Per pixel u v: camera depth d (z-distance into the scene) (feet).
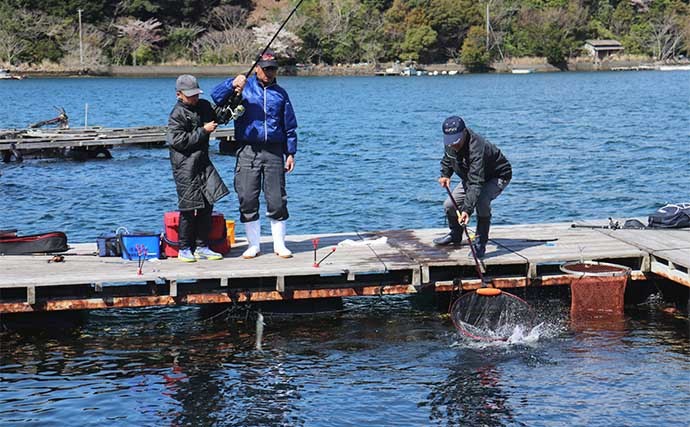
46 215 52.75
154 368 26.25
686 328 29.30
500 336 28.45
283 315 30.73
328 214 53.16
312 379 25.30
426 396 24.04
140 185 64.59
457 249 32.17
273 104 29.63
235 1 335.26
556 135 100.27
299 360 26.78
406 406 23.44
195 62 313.53
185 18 322.75
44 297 28.66
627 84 242.58
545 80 276.62
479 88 229.25
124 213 53.67
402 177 67.46
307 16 328.90
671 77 291.17
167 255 30.94
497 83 258.78
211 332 29.30
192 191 29.43
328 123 122.11
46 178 68.03
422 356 26.94
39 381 25.31
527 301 31.81
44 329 29.58
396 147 89.35
